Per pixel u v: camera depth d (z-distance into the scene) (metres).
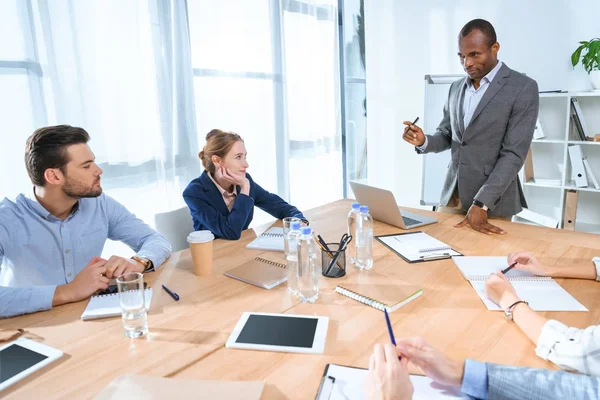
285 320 1.13
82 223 1.65
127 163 2.46
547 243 1.67
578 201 3.62
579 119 3.33
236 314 1.19
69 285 1.30
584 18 3.34
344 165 4.50
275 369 0.93
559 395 0.78
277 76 3.42
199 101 2.90
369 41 4.36
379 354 0.77
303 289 1.25
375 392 0.73
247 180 2.01
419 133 2.35
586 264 1.34
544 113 3.64
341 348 1.00
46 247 1.58
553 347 0.92
